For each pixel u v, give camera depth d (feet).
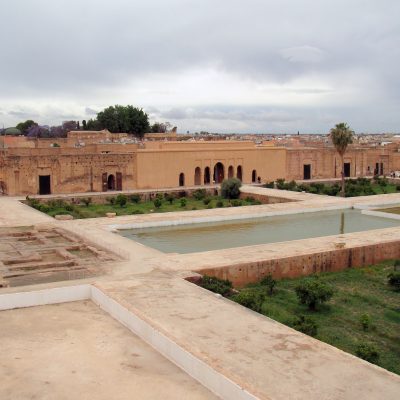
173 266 84.69
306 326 63.77
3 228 118.32
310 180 241.55
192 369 48.85
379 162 270.05
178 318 59.93
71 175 190.60
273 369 47.24
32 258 88.74
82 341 57.16
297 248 98.37
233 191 190.60
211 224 135.74
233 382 43.62
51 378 48.49
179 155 211.61
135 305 64.28
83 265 84.99
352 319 71.51
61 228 119.44
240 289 84.89
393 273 87.66
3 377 48.62
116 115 355.36
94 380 48.11
